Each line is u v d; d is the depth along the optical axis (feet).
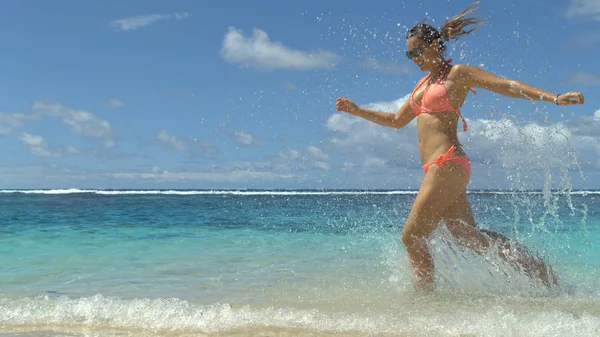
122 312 9.94
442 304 10.90
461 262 12.80
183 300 10.98
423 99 12.84
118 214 42.91
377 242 22.58
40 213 43.88
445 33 13.19
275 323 9.34
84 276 14.74
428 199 12.30
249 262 17.24
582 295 11.98
